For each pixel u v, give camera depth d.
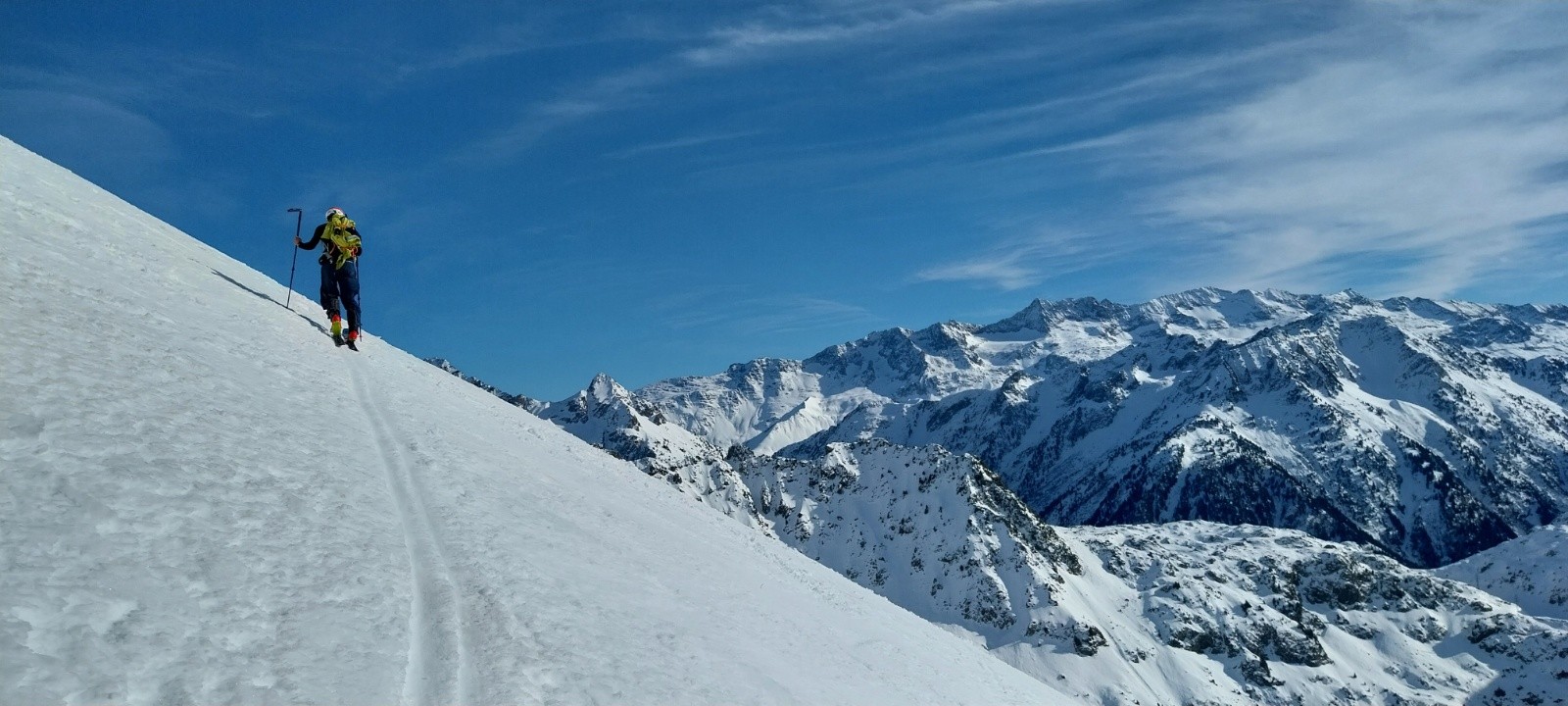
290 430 12.76
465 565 10.79
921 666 19.97
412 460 14.66
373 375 21.33
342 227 23.95
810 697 12.27
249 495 9.77
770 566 24.89
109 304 13.99
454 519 12.38
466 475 15.24
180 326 15.23
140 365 11.90
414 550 10.78
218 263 25.98
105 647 6.21
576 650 9.61
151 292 16.53
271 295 25.58
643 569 14.97
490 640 8.99
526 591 10.71
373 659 7.85
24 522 7.16
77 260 15.68
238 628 7.31
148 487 8.67
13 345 10.26
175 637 6.75
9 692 5.25
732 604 15.92
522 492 16.14
